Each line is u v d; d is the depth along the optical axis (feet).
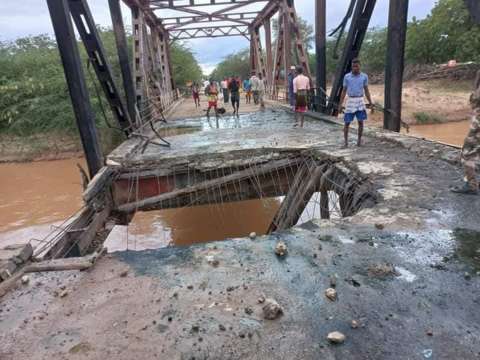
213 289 9.68
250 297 9.23
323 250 11.35
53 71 74.64
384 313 8.36
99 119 62.08
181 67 111.96
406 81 115.65
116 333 8.18
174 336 7.97
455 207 13.75
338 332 7.69
